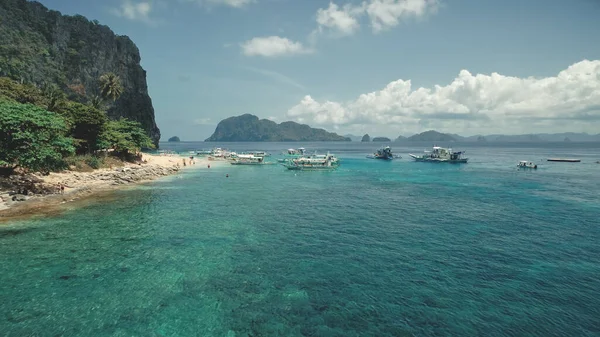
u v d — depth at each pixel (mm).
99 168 53125
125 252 22391
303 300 16625
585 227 29828
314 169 83688
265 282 18469
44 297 16250
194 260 21312
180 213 33562
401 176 71125
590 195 46594
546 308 16062
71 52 142125
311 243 25016
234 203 39250
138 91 167250
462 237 26766
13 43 123125
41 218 29625
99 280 18203
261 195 45156
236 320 14867
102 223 28922
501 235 27375
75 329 13883
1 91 49000
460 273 19859
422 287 18078
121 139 64250
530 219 32719
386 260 21781
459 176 71125
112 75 99875
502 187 54719
